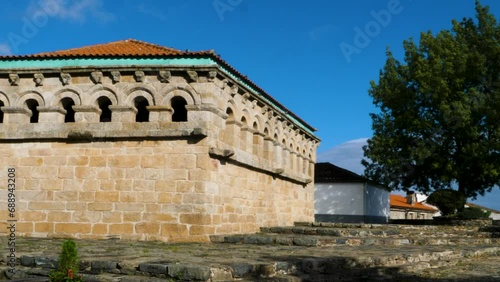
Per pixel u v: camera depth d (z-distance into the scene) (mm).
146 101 19234
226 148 19672
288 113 28344
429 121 37938
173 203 17922
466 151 35750
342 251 15422
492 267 15656
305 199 31859
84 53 19812
